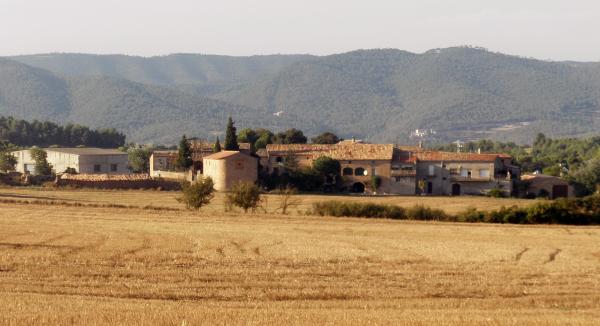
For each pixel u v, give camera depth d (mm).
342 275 106250
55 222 170125
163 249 127375
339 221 186375
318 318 74688
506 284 102000
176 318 72812
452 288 98625
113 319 72062
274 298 91188
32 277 100250
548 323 74500
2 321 70688
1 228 156375
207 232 155500
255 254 123688
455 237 158750
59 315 73688
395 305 87000
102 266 109062
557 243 151500
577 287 100688
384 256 124438
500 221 197250
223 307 82938
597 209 195500
